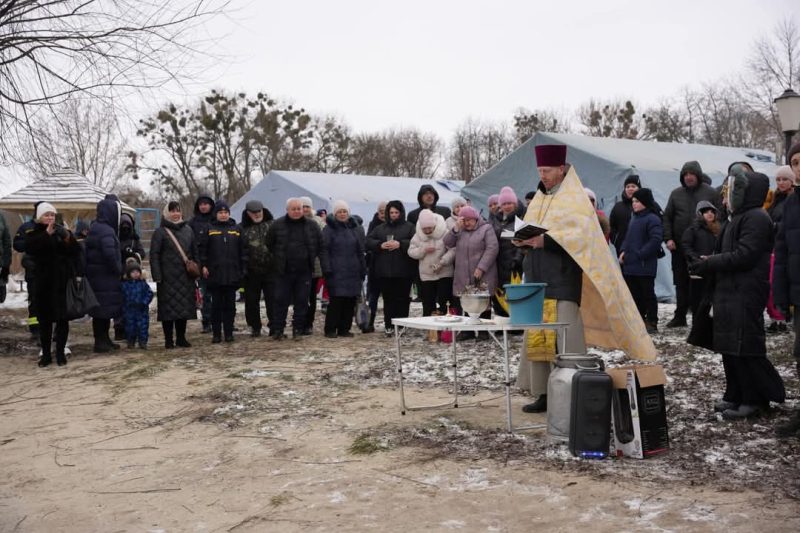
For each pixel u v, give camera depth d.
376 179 22.94
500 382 6.96
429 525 3.53
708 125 45.72
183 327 9.88
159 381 7.51
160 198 47.84
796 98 12.12
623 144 15.62
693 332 5.38
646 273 9.12
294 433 5.40
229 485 4.31
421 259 9.66
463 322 5.46
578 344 5.41
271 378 7.47
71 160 11.69
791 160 4.65
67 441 5.48
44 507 4.07
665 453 4.50
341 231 10.27
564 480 4.08
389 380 7.23
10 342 10.60
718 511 3.51
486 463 4.46
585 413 4.47
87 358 9.11
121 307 9.59
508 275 8.74
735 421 5.11
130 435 5.59
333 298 10.31
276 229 10.14
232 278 10.02
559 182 5.39
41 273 8.55
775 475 4.00
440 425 5.41
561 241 5.09
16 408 6.64
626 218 10.51
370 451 4.82
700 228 9.04
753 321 5.05
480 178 15.59
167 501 4.09
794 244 4.67
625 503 3.68
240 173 45.66
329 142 48.84
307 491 4.11
